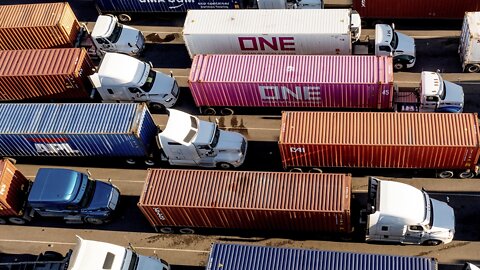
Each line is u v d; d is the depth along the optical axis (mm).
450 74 42281
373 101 38531
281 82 38156
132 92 41688
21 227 38344
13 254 36750
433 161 34688
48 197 35312
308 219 32188
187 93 44312
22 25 45188
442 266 32594
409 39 42469
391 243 33812
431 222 31891
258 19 42125
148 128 38594
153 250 35906
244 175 33406
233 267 28656
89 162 41250
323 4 47406
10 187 36375
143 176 39906
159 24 50312
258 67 39344
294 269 28219
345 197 31422
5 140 38719
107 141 37750
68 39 46125
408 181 36781
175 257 35375
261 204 31938
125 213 38000
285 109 41281
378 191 31938
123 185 39531
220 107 41719
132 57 42656
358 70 37875
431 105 37562
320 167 36875
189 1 47875
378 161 35438
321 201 31500
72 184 35719
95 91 43719
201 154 37562
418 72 42875
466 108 39875
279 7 46250
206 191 33000
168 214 33562
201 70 39844
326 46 41344
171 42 48469
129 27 47062
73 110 38750
